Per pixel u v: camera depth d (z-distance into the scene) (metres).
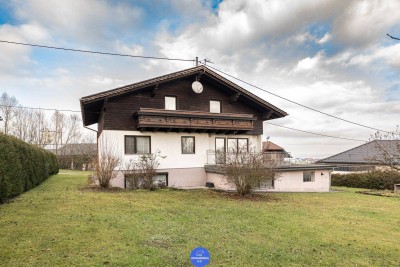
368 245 7.11
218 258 5.61
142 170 15.66
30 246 5.57
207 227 7.75
